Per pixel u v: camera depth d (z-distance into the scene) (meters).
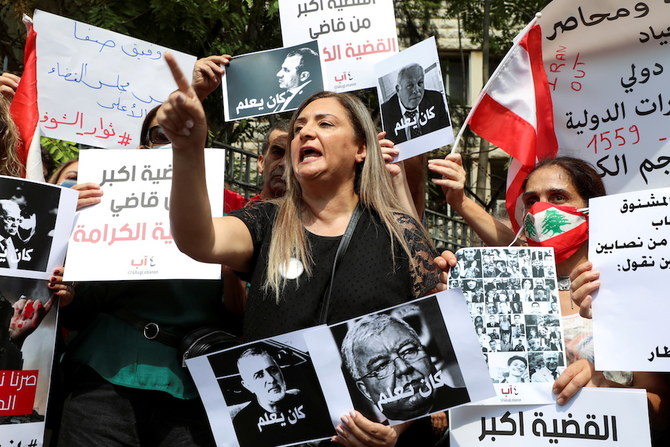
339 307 2.73
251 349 2.67
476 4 10.84
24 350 2.99
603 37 3.60
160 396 3.15
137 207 3.20
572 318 2.98
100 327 3.23
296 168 2.94
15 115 3.71
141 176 3.25
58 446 3.12
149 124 3.75
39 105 3.71
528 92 3.71
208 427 3.17
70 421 3.12
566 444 2.61
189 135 2.42
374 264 2.79
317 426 2.61
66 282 3.17
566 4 3.67
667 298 2.64
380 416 2.57
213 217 2.88
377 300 2.73
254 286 2.84
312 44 3.94
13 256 3.01
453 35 12.07
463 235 10.70
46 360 3.03
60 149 5.67
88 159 3.27
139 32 7.61
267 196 4.10
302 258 2.81
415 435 2.89
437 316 2.59
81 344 3.24
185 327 3.21
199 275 3.10
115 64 3.84
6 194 3.03
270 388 2.65
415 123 3.70
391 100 3.78
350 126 2.99
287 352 2.64
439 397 2.56
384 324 2.61
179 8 7.49
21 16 7.59
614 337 2.68
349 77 4.01
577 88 3.64
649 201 2.72
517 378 2.67
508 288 2.76
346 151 2.95
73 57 3.79
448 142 3.62
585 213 3.12
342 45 4.04
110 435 3.08
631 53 3.55
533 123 3.68
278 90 3.93
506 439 2.64
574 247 3.10
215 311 3.31
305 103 3.08
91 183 3.23
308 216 2.97
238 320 3.41
